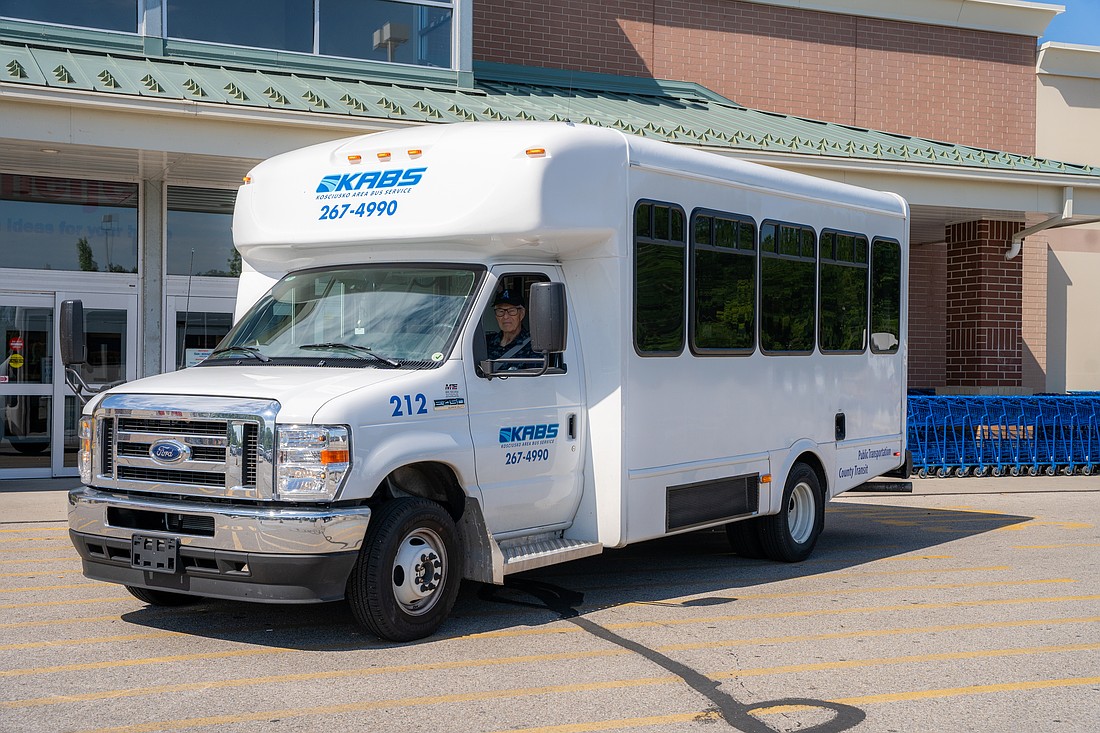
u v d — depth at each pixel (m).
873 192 10.87
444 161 7.38
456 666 6.30
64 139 11.35
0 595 8.02
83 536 6.77
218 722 5.32
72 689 5.82
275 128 12.12
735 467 8.90
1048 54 21.36
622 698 5.75
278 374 6.88
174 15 14.34
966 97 20.94
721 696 5.81
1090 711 5.63
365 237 7.55
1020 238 18.17
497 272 7.40
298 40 15.03
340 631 7.05
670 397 8.20
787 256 9.55
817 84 19.92
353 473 6.30
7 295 13.66
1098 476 16.98
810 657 6.58
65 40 13.74
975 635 7.16
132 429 6.69
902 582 8.87
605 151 7.63
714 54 19.25
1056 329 21.16
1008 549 10.49
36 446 13.91
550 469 7.59
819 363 9.97
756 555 9.78
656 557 10.03
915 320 20.05
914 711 5.60
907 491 11.18
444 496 7.18
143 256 14.12
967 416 16.59
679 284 8.30
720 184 8.73
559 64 18.20
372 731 5.23
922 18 20.47
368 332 7.28
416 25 15.66
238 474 6.31
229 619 7.35
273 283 8.34
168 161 12.55
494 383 7.21
